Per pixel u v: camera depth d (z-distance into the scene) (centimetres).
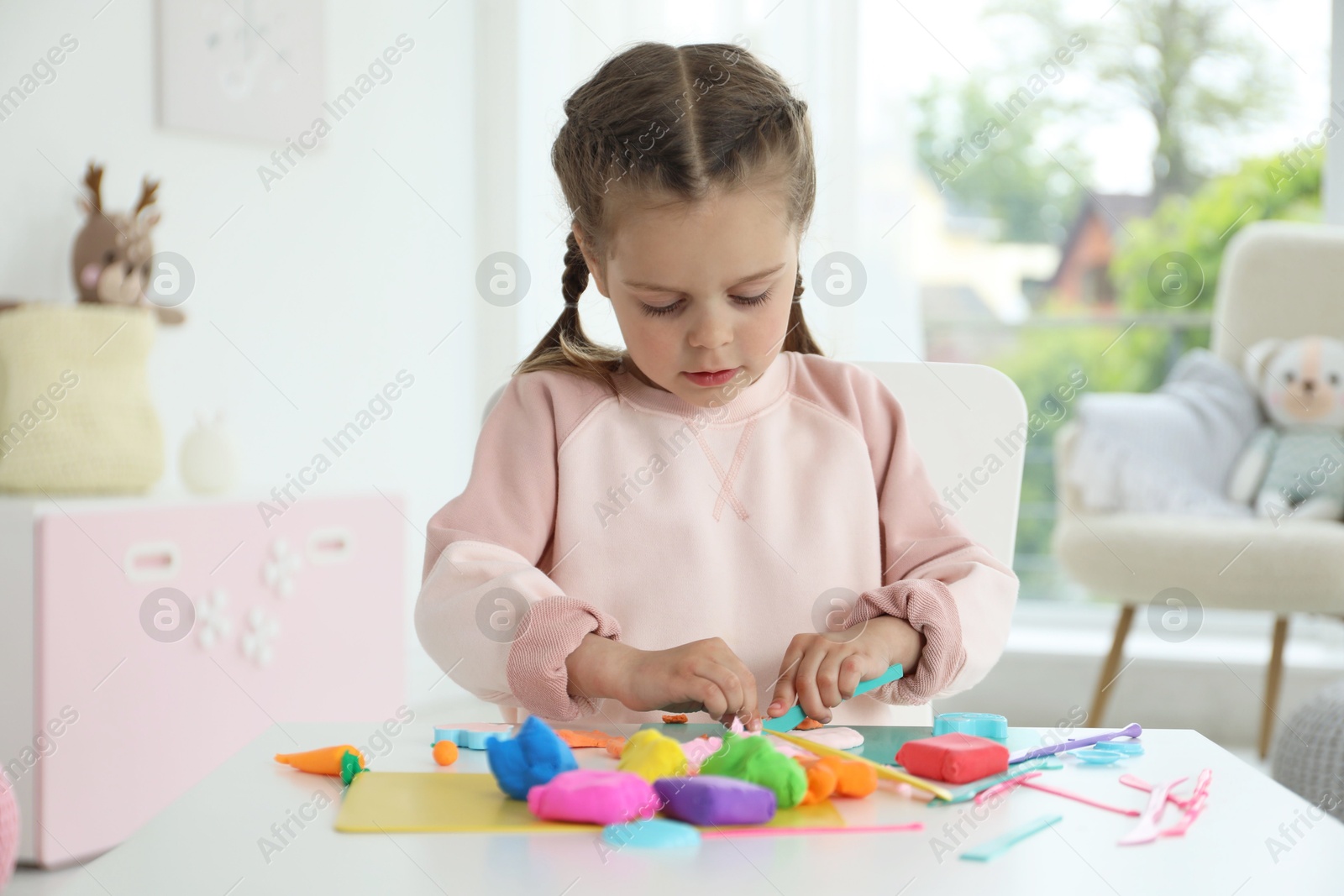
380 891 42
